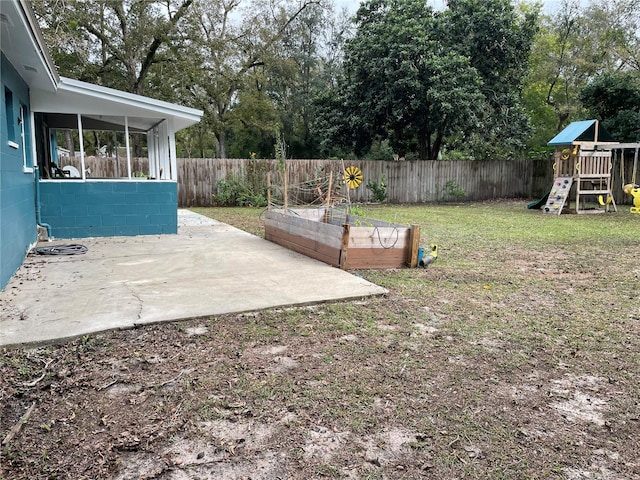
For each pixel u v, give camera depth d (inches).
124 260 221.6
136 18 746.2
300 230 244.4
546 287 185.6
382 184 627.5
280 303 152.3
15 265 194.5
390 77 611.2
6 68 197.8
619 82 586.6
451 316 147.2
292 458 74.1
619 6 855.1
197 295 160.2
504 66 657.6
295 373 104.0
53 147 445.4
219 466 71.9
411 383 100.3
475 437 80.7
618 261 239.0
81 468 70.7
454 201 669.9
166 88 836.0
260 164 563.5
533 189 711.1
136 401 90.7
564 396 96.3
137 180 303.4
